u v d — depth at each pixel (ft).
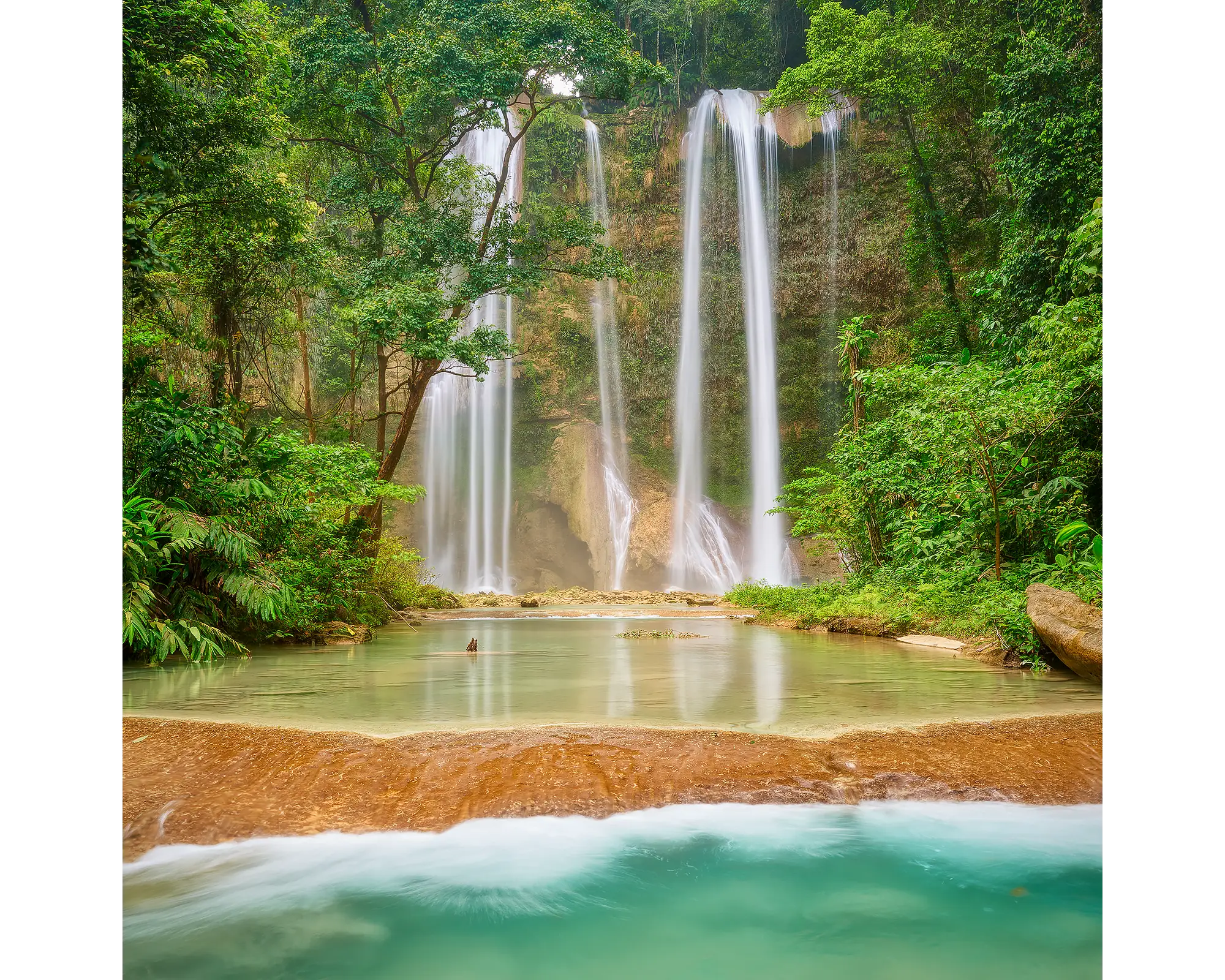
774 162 115.75
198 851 10.07
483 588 110.83
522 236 56.54
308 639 29.91
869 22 76.74
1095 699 16.67
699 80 124.77
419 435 110.42
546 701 16.43
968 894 9.60
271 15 48.93
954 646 27.73
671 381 116.16
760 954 8.36
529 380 115.03
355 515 50.11
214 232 38.29
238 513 27.30
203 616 25.50
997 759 12.55
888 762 12.30
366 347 57.52
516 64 52.80
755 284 114.93
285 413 80.12
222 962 8.14
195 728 13.19
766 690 17.99
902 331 99.55
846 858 10.36
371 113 54.65
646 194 117.91
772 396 113.60
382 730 13.25
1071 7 51.39
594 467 113.60
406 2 53.57
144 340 31.45
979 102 75.41
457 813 10.82
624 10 118.62
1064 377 31.91
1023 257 49.14
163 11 29.60
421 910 9.23
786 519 111.55
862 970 8.00
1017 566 33.14
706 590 109.91
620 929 8.83
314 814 10.78
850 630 36.06
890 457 43.34
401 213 54.75
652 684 19.15
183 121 33.45
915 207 82.94
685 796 11.27
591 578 114.11
